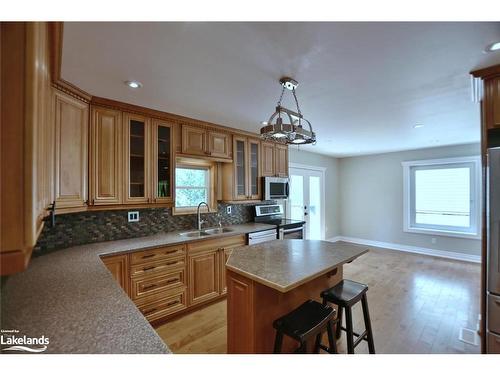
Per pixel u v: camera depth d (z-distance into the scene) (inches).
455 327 95.3
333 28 52.3
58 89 71.1
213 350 82.4
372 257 193.5
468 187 183.8
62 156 72.1
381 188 228.8
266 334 66.9
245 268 65.6
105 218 101.7
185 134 116.6
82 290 54.4
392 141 173.6
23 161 21.3
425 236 203.3
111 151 92.8
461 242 186.1
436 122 124.5
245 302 65.3
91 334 38.0
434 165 199.3
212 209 141.9
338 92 86.3
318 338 76.5
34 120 21.8
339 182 258.4
